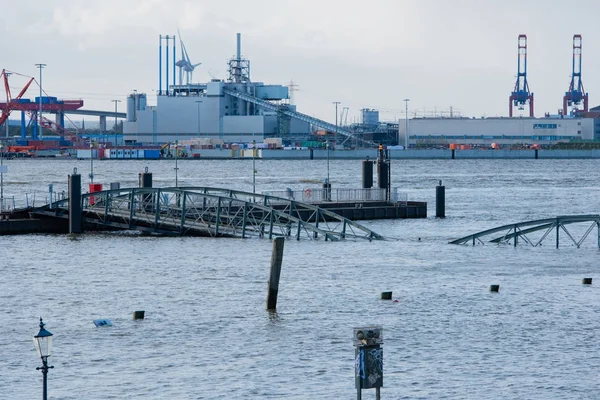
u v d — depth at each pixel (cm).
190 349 15288
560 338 15825
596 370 14125
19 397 13025
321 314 17512
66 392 13238
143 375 13988
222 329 16475
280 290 19612
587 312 17588
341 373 14038
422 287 19950
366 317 17288
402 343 15575
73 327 16625
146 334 16162
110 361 14662
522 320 17012
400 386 13462
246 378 13850
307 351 15162
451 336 15975
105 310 17900
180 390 13338
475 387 13400
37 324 16788
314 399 12950
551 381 13625
